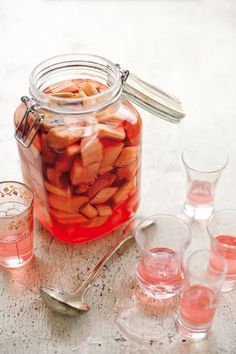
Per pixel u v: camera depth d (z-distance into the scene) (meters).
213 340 0.88
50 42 1.62
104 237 1.05
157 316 0.92
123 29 1.67
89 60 1.00
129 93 0.99
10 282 0.97
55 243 1.04
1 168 1.18
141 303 0.94
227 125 1.30
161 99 1.02
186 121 1.32
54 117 0.92
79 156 0.90
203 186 1.05
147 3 1.79
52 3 1.80
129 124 0.95
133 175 1.00
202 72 1.49
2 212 1.04
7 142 1.26
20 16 1.74
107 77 0.99
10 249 0.97
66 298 0.92
